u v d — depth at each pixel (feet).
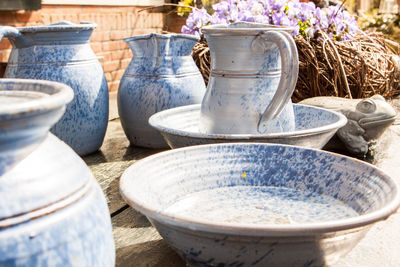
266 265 1.92
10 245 1.32
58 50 4.04
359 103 4.42
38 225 1.37
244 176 3.01
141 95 4.56
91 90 4.23
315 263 1.95
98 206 1.61
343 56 6.61
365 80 6.44
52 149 1.54
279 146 3.01
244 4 6.48
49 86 1.64
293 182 2.94
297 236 1.77
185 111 4.41
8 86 1.75
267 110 3.51
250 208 2.68
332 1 9.32
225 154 3.01
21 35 3.91
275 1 6.39
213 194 2.88
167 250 2.60
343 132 4.48
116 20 10.73
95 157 4.45
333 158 2.83
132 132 4.74
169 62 4.61
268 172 3.00
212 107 3.71
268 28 3.39
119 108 4.82
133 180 2.43
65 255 1.41
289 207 2.68
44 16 8.72
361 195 2.54
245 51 3.50
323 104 4.95
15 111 1.25
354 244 2.05
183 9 9.52
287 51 3.26
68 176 1.51
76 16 9.53
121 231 2.87
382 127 4.42
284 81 3.37
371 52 7.00
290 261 1.90
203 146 2.98
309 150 2.94
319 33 6.71
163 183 2.74
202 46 7.06
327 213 2.56
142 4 11.66
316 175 2.87
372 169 2.57
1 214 1.32
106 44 10.52
